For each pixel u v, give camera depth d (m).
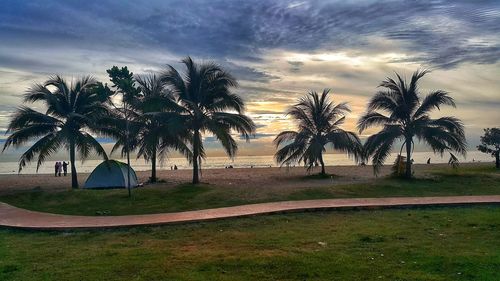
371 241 11.45
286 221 14.70
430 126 28.12
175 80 27.27
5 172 70.25
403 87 28.45
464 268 8.91
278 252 10.52
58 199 20.86
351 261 9.58
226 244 11.58
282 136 33.03
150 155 30.91
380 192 21.83
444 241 11.26
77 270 9.44
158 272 9.16
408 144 28.55
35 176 42.56
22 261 10.31
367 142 29.17
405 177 28.00
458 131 27.97
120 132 28.14
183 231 13.48
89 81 27.77
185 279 8.67
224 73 27.38
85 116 26.47
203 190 22.41
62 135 25.77
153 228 14.00
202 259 10.05
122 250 11.17
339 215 15.62
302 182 27.81
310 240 11.71
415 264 9.28
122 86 22.14
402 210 16.45
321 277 8.63
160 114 26.58
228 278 8.68
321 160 32.31
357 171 39.47
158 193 21.78
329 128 32.34
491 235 11.80
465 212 15.59
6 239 12.99
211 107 27.33
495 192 21.86
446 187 23.69
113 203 19.50
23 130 26.25
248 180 30.41
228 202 18.95
